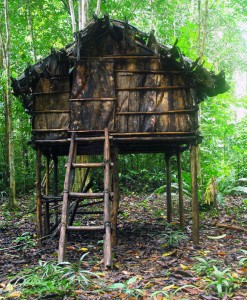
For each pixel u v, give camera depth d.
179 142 6.27
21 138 12.93
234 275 4.38
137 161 13.52
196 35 9.83
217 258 5.29
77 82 6.03
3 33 12.04
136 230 7.28
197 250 5.78
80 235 6.89
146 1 12.49
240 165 12.58
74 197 5.48
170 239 6.11
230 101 13.06
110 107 6.00
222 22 16.09
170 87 6.04
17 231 7.58
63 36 12.71
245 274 4.52
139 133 5.97
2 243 6.54
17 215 9.24
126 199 11.38
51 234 6.73
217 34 17.80
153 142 6.24
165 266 4.93
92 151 6.80
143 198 11.47
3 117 12.62
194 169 6.20
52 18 12.41
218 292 3.89
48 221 6.94
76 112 6.02
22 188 12.84
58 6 12.59
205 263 4.63
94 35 5.99
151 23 13.13
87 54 6.04
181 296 3.92
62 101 6.12
